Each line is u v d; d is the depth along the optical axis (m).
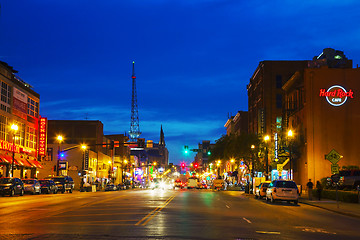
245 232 15.73
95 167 104.00
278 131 69.75
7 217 20.66
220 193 63.84
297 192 36.94
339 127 56.81
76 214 22.50
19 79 70.00
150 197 43.72
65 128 116.25
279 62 90.88
